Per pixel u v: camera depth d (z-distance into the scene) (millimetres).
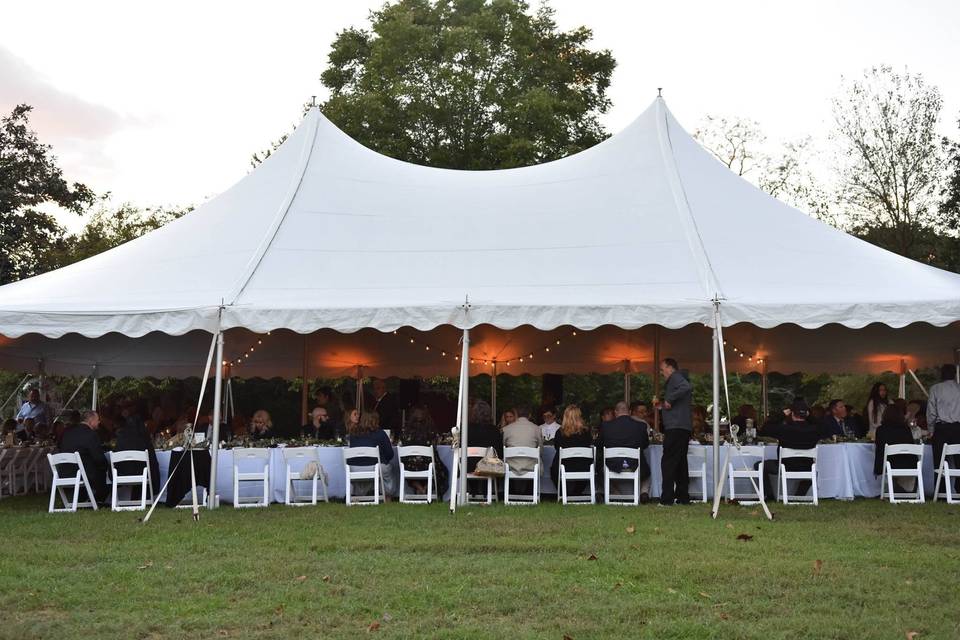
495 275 11648
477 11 28984
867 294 11008
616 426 11320
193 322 10852
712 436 11477
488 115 27312
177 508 11031
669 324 10727
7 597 6508
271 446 11703
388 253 12164
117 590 6719
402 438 11930
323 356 18484
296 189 13203
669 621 5906
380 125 26406
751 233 12281
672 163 13273
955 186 27641
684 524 9383
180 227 13211
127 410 14594
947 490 11180
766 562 7465
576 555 7887
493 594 6531
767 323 10633
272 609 6211
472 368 18875
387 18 29031
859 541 8430
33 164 27422
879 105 28859
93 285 11891
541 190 13523
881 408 13828
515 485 11836
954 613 6086
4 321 10734
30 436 14938
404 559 7719
